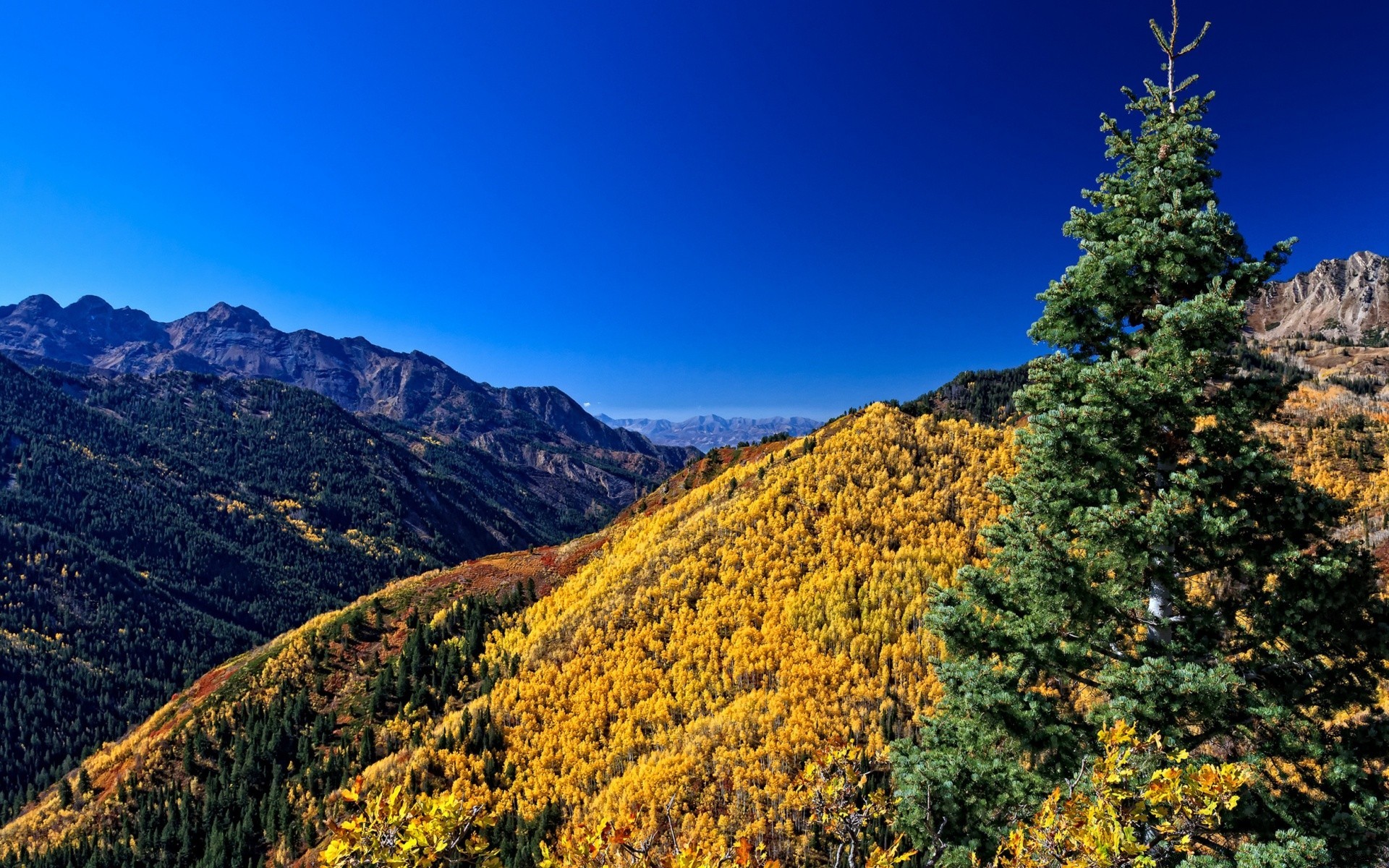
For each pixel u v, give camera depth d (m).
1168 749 9.69
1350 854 9.09
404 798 7.20
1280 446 10.75
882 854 9.66
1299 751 9.98
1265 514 10.54
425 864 6.99
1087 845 6.60
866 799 9.95
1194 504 10.94
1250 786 9.91
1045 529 11.90
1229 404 10.77
